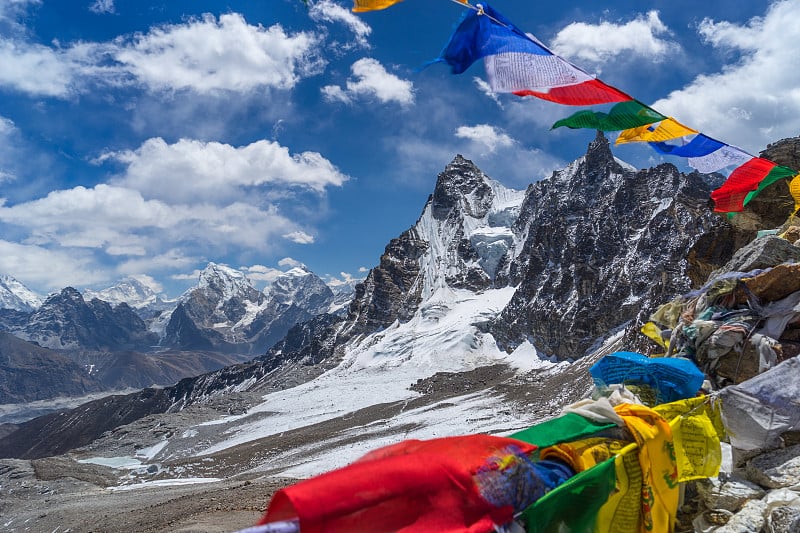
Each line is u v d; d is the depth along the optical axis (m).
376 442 86.81
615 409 6.67
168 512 44.16
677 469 6.57
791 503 6.72
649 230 151.75
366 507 3.88
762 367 9.59
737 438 7.53
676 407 7.29
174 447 117.25
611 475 5.52
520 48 7.11
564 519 5.04
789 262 11.76
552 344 150.00
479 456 4.66
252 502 38.41
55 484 90.19
